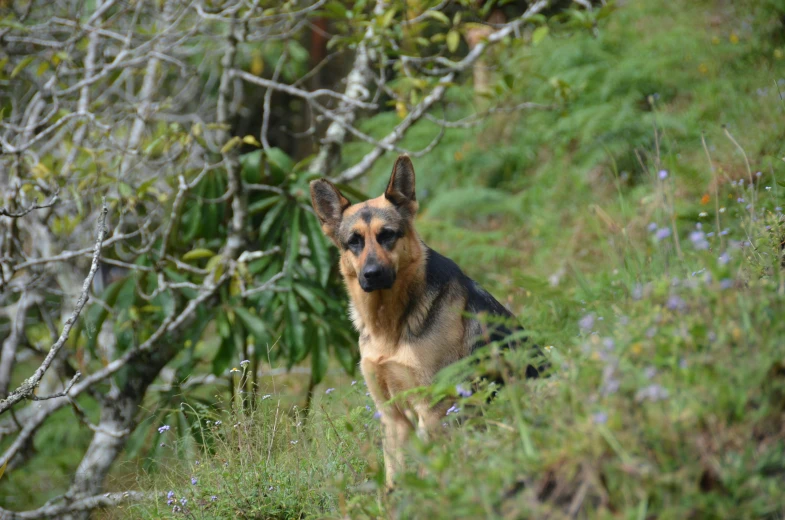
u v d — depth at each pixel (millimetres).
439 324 7441
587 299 6387
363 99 13617
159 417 10844
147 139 12258
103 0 13516
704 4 17594
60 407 11734
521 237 15781
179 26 14531
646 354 4473
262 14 12672
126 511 7488
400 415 7535
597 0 16891
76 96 14367
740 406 3992
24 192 10688
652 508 3820
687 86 15688
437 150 18453
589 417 4047
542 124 17328
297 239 11719
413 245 7715
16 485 12602
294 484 6688
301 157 23000
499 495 4086
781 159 9070
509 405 4938
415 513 4445
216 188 11938
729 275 4609
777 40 15594
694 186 11422
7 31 11797
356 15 11797
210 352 14109
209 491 6762
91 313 11602
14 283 12227
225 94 11883
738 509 3730
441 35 12078
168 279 11773
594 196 14703
